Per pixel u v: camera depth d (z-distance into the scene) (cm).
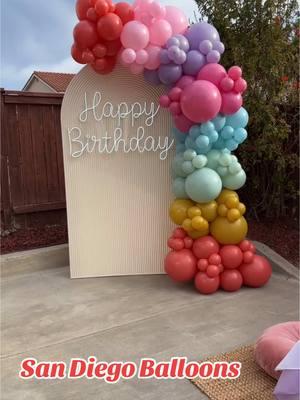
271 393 276
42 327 373
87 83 457
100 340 348
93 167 473
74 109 461
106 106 464
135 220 486
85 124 465
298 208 591
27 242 558
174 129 452
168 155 477
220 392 277
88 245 486
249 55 513
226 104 402
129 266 494
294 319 380
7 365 314
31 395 279
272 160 563
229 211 423
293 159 541
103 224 484
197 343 339
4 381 295
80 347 337
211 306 409
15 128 571
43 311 405
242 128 427
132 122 470
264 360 292
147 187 482
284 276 485
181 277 433
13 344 344
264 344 296
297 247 534
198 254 433
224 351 326
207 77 400
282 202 592
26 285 471
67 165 470
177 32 418
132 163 477
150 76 427
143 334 356
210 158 420
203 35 405
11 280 488
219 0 527
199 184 408
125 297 434
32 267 516
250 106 516
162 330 362
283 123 524
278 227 583
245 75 518
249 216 616
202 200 416
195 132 411
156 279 482
